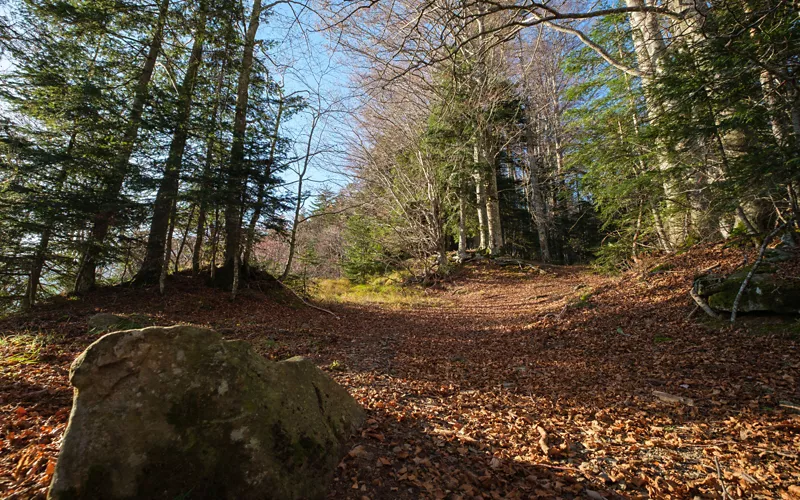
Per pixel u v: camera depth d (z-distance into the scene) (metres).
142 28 11.06
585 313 9.06
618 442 3.65
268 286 12.97
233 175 10.52
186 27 11.02
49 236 9.05
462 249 23.17
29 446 2.95
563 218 32.03
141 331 2.62
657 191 9.68
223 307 10.40
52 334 6.27
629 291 9.40
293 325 9.70
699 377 4.93
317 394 3.49
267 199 11.16
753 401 4.03
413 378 5.97
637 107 10.15
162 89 10.91
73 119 9.50
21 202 8.51
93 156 9.84
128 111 10.48
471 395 5.20
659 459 3.29
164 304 9.69
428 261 22.03
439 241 21.86
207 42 11.53
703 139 7.76
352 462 3.13
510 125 22.69
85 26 10.05
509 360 7.01
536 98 25.20
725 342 5.81
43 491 2.36
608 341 7.19
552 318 9.58
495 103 18.02
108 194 9.43
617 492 2.88
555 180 27.09
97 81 9.91
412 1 7.82
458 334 9.62
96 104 9.45
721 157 7.86
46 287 10.70
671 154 8.42
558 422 4.20
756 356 5.12
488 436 3.88
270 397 2.91
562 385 5.43
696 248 9.86
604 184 10.81
